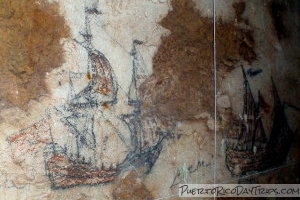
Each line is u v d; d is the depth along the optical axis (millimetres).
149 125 1983
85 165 1729
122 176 1869
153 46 2012
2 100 1496
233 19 2422
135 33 1935
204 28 2258
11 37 1523
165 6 2072
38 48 1595
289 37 2812
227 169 2385
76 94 1700
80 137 1710
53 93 1631
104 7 1812
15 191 1525
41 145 1593
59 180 1646
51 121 1621
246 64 2494
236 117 2428
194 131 2199
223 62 2357
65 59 1670
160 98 2039
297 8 2877
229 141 2389
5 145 1501
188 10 2182
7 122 1507
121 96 1864
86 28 1743
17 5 1540
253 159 2549
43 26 1609
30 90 1567
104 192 1798
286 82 2777
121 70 1868
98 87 1777
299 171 2891
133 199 1914
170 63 2088
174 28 2113
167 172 2070
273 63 2680
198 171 2227
